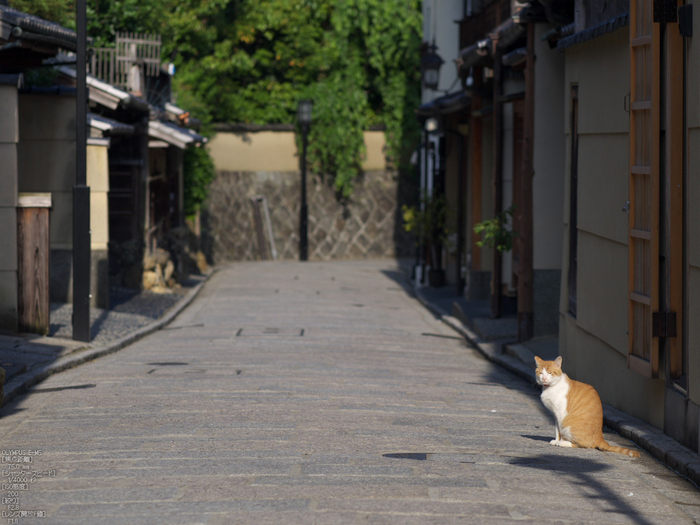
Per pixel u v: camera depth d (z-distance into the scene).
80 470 6.25
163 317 17.09
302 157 32.97
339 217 34.50
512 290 16.56
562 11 11.77
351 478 6.06
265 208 34.03
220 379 10.46
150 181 21.56
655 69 7.34
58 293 16.39
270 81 35.69
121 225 20.34
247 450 6.89
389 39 33.94
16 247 12.99
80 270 13.12
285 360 12.26
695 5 6.80
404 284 25.67
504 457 6.91
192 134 22.86
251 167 34.00
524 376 11.59
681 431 7.11
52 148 15.86
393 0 33.66
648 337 7.78
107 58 20.95
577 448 7.35
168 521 5.10
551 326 13.70
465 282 22.00
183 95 29.95
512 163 16.62
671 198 7.23
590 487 6.04
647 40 7.64
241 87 36.06
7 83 12.67
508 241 15.59
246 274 27.16
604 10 9.39
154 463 6.46
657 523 5.24
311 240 34.28
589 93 9.81
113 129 16.25
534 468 6.55
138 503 5.45
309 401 9.13
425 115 24.33
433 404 9.29
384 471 6.29
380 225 34.72
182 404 8.85
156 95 24.45
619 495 5.85
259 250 34.09
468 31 21.97
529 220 13.66
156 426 7.80
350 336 15.30
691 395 6.89
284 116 35.41
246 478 6.03
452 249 23.84
